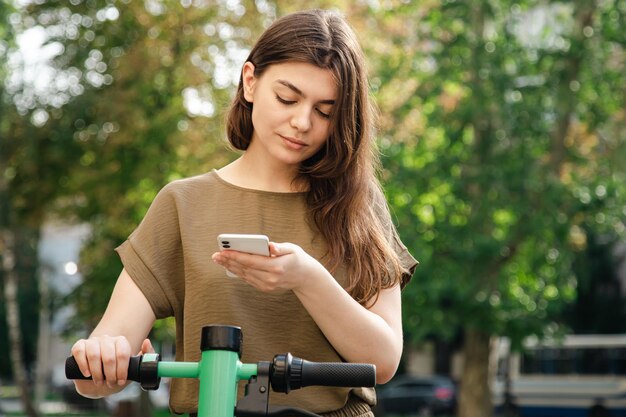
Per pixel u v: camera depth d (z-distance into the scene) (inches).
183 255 95.3
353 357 87.6
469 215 689.0
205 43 733.3
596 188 695.1
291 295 93.0
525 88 697.0
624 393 946.7
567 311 1250.0
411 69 719.1
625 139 712.4
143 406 871.7
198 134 722.2
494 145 695.7
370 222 97.0
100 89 748.0
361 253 95.4
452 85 725.3
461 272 663.8
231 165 99.4
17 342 882.8
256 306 92.6
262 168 97.4
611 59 728.3
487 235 684.7
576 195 693.9
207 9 732.7
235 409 74.3
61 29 745.6
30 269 1091.9
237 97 98.3
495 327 682.8
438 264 668.1
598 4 719.1
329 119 91.6
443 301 681.0
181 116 729.0
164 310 95.9
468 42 694.5
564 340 708.0
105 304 753.6
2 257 938.1
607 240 1217.4
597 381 965.2
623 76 711.7
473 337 767.1
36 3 746.8
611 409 953.5
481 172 682.2
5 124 765.9
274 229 95.4
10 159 772.0
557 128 724.7
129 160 737.0
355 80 92.2
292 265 79.7
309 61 89.8
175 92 739.4
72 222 801.6
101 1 738.2
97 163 746.8
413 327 666.8
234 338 74.6
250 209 95.7
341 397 93.2
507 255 695.7
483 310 680.4
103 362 78.2
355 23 712.4
